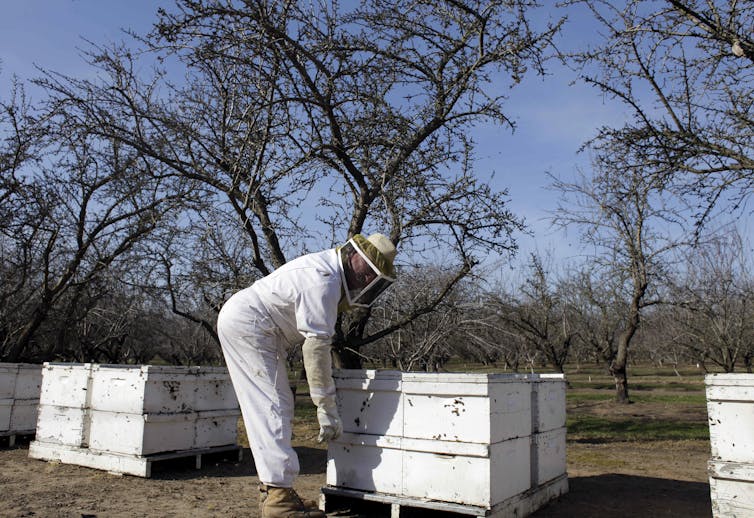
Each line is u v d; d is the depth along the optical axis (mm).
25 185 10930
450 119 8609
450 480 4066
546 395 5176
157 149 8539
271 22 7781
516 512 4312
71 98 8477
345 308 4074
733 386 4059
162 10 7289
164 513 4523
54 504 4688
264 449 3736
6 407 7707
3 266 12727
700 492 5570
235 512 4594
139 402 5930
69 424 6559
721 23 7410
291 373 25781
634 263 18078
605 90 8133
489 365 32375
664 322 25328
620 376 18844
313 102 8008
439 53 8656
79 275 12766
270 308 3844
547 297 22562
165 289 11531
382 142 8250
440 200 8445
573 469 6957
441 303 9406
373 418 4414
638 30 7648
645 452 8508
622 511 4766
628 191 8703
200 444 6473
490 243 8977
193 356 25156
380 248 3881
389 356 11688
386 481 4316
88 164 11023
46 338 15828
